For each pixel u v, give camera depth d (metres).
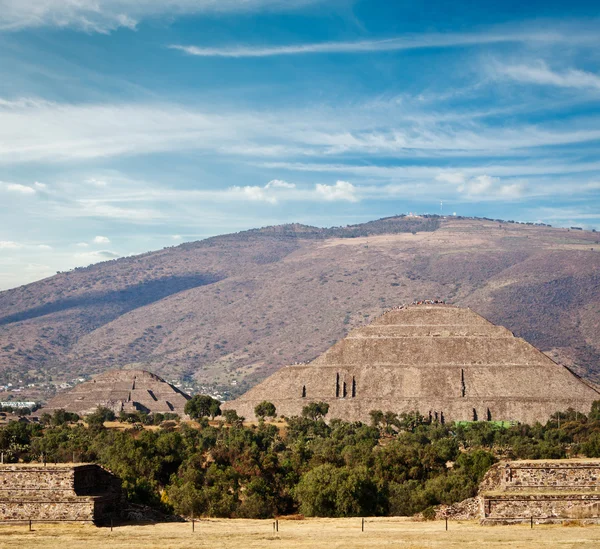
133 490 162.12
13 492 131.00
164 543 118.88
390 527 130.38
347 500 161.00
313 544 117.38
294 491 174.88
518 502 123.75
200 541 120.25
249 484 184.50
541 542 111.38
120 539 121.12
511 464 127.94
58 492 130.75
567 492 124.56
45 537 122.00
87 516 129.75
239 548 115.19
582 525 121.19
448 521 133.38
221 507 166.38
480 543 112.44
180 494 171.25
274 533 127.06
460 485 171.25
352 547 114.56
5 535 123.12
